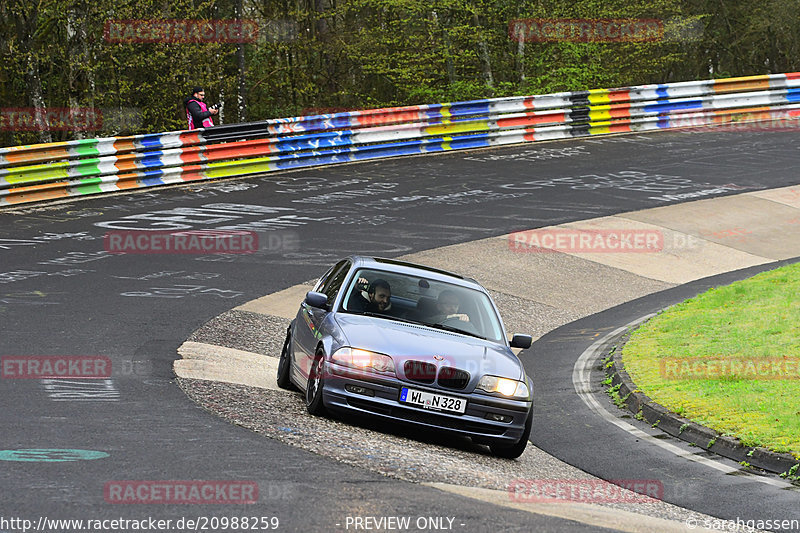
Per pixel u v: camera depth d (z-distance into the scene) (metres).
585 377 27.56
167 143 53.69
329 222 45.38
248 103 98.38
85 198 49.44
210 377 22.30
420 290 21.02
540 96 68.31
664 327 31.38
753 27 109.88
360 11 98.38
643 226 47.19
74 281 33.03
